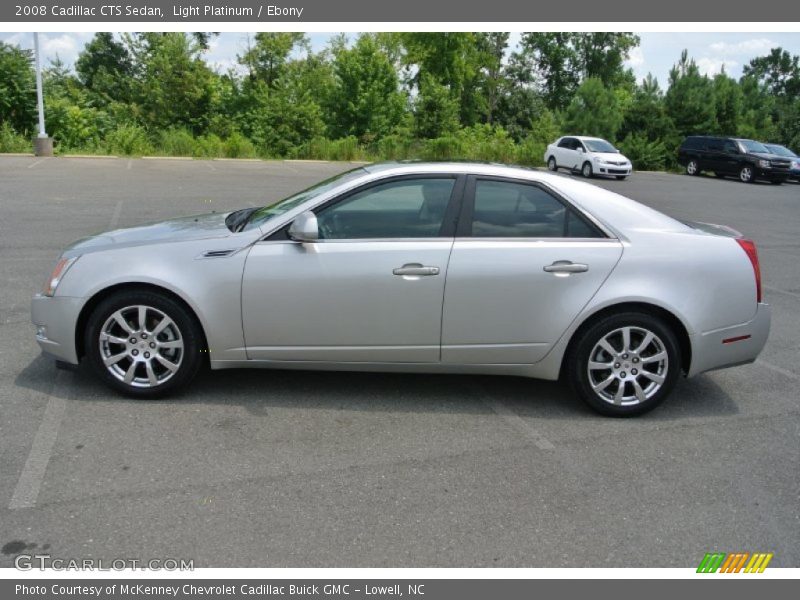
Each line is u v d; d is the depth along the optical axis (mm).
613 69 65000
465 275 4293
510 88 64312
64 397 4473
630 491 3617
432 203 4406
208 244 4379
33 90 28922
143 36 41375
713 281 4406
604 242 4395
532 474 3750
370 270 4281
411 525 3238
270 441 4004
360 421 4328
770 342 6402
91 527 3113
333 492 3486
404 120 44031
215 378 4930
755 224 15195
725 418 4609
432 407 4598
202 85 41094
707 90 38625
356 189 4398
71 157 26531
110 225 11117
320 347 4406
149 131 37000
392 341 4383
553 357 4434
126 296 4336
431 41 56438
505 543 3139
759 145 30391
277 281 4293
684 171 36125
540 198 4449
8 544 2984
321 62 51375
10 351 5242
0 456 3680
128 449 3826
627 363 4461
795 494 3645
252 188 17766
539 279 4312
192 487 3471
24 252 8797
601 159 28094
